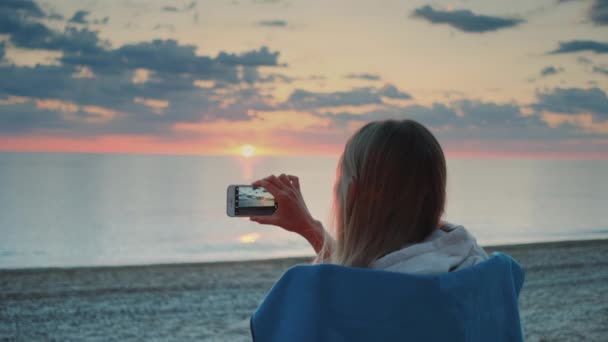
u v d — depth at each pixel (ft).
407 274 3.78
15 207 208.44
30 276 44.98
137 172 572.92
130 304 36.24
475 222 151.02
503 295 4.36
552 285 41.86
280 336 3.70
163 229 148.56
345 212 4.30
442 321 3.77
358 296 3.72
